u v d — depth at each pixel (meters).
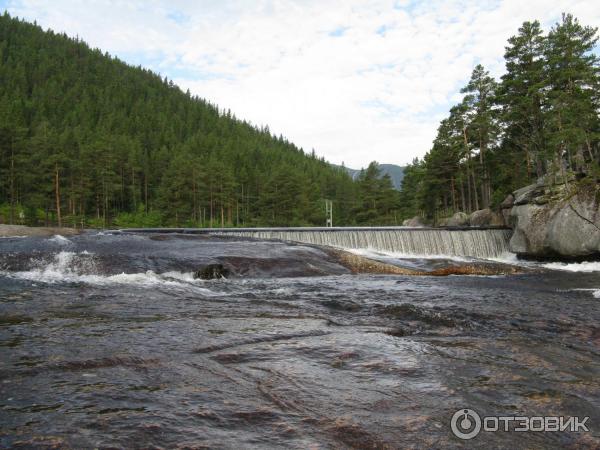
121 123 121.25
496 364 4.60
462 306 8.09
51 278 10.73
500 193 36.84
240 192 88.12
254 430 2.88
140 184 81.56
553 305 8.33
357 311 7.66
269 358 4.52
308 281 11.73
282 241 16.98
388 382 3.90
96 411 3.11
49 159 55.97
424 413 3.26
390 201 80.94
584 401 3.62
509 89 35.41
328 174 130.12
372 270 14.59
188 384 3.71
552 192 23.50
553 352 5.20
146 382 3.74
